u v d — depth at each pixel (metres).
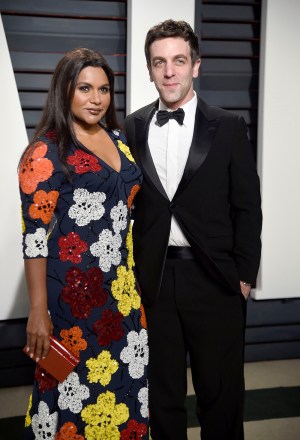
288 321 3.37
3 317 3.02
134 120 2.12
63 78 1.74
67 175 1.70
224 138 2.01
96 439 1.81
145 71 3.05
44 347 1.70
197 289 2.04
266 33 3.16
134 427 1.88
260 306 3.34
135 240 2.07
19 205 2.97
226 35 3.25
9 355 3.06
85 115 1.76
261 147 3.26
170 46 1.91
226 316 2.07
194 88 3.21
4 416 2.71
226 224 2.06
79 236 1.74
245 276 2.06
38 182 1.68
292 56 3.20
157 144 2.05
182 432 2.14
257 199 2.05
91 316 1.76
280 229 3.31
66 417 1.76
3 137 2.93
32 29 3.04
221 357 2.08
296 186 3.30
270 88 3.20
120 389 1.84
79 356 1.76
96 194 1.75
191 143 2.00
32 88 3.06
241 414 2.13
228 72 3.28
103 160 1.80
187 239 2.00
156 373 2.11
